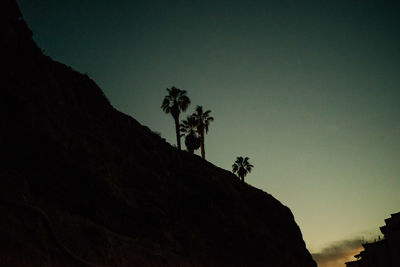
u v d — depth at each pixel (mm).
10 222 14656
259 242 46312
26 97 23141
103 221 23578
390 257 32125
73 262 16469
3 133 19875
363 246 38094
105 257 19312
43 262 14562
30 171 20141
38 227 15969
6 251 13188
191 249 32625
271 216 60938
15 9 24547
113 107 41812
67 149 24750
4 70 22000
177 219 35031
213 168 58406
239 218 46188
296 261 56562
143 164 37094
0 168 17562
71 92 33625
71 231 18547
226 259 37188
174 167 43781
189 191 41156
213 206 41938
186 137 64562
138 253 23516
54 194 20844
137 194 31234
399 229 31094
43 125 23812
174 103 58469
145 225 28141
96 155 29125
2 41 22328
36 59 27469
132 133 40406
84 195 23281
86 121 32781
